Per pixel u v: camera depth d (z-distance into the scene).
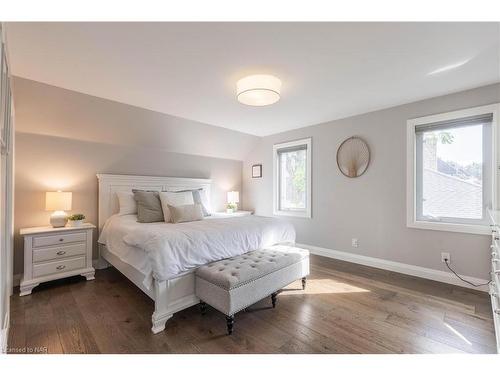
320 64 2.02
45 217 2.89
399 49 1.81
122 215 3.10
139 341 1.67
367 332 1.78
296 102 2.93
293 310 2.10
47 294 2.42
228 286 1.73
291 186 4.36
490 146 2.46
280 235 2.92
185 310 2.12
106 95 2.66
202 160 4.55
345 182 3.54
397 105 3.03
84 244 2.81
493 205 2.39
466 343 1.65
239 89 2.26
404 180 2.98
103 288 2.58
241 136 4.48
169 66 2.05
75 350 1.57
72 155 3.11
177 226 2.48
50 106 2.63
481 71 2.16
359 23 1.52
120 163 3.53
